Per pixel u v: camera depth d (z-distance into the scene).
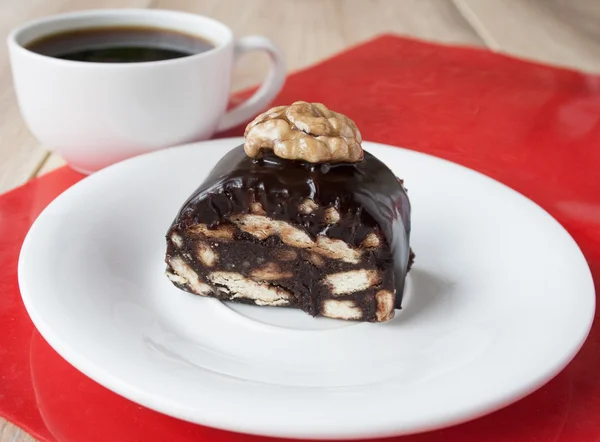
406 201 0.32
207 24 0.42
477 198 0.35
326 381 0.27
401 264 0.31
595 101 0.50
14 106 0.47
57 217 0.32
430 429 0.25
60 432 0.26
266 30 0.64
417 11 0.71
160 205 0.35
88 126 0.38
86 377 0.28
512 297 0.30
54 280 0.29
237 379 0.26
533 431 0.27
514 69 0.54
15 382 0.28
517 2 0.75
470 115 0.48
